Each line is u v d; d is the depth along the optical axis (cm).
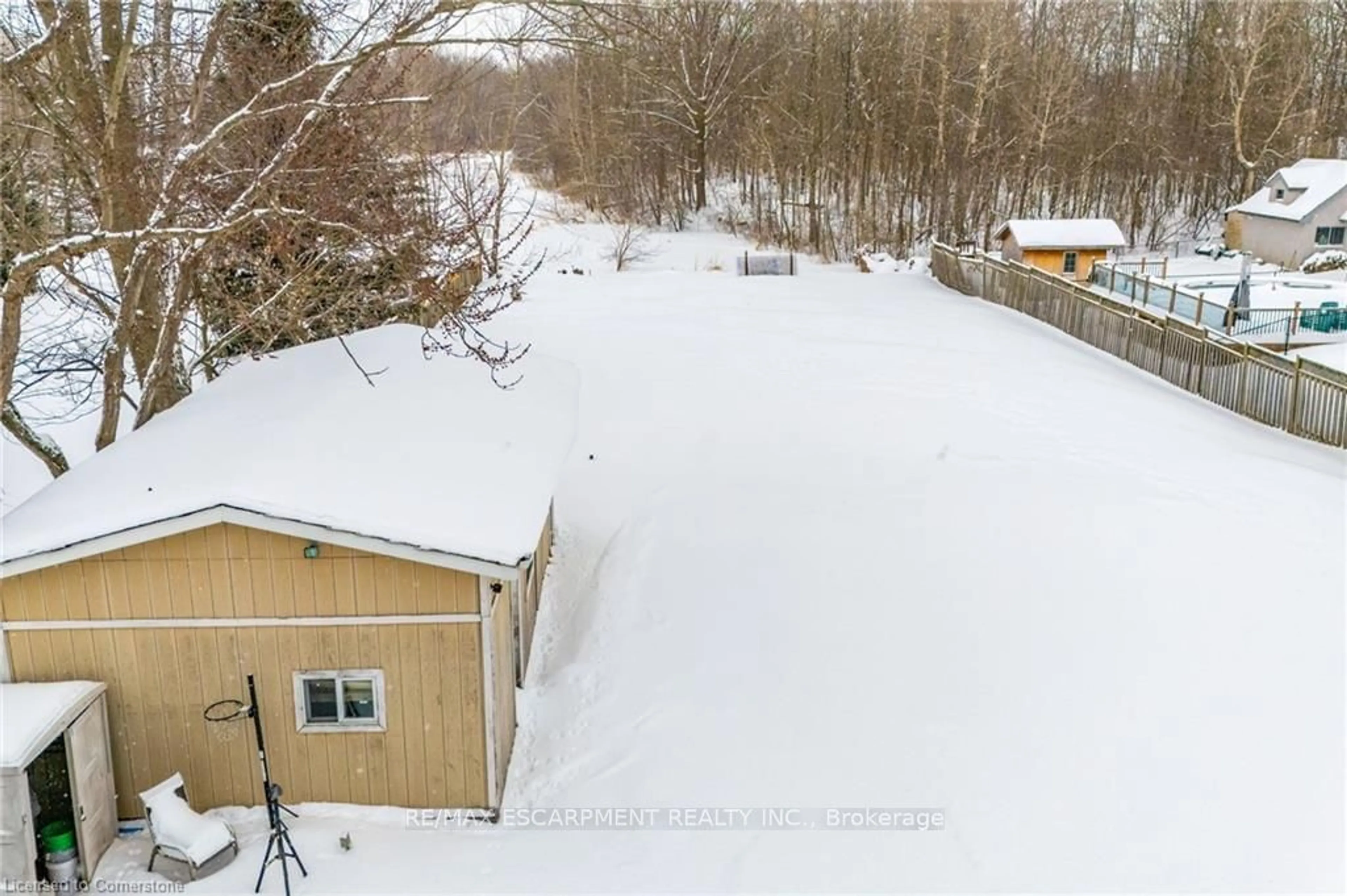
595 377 1811
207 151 853
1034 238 3328
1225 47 4719
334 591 676
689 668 905
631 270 3616
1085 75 4941
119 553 656
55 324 1453
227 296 1034
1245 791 728
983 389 1825
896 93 4609
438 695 700
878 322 2502
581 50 1159
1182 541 1130
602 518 1217
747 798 746
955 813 723
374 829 705
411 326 1184
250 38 1104
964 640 930
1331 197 3778
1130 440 1538
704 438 1477
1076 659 896
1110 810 714
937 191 4406
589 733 830
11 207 1009
